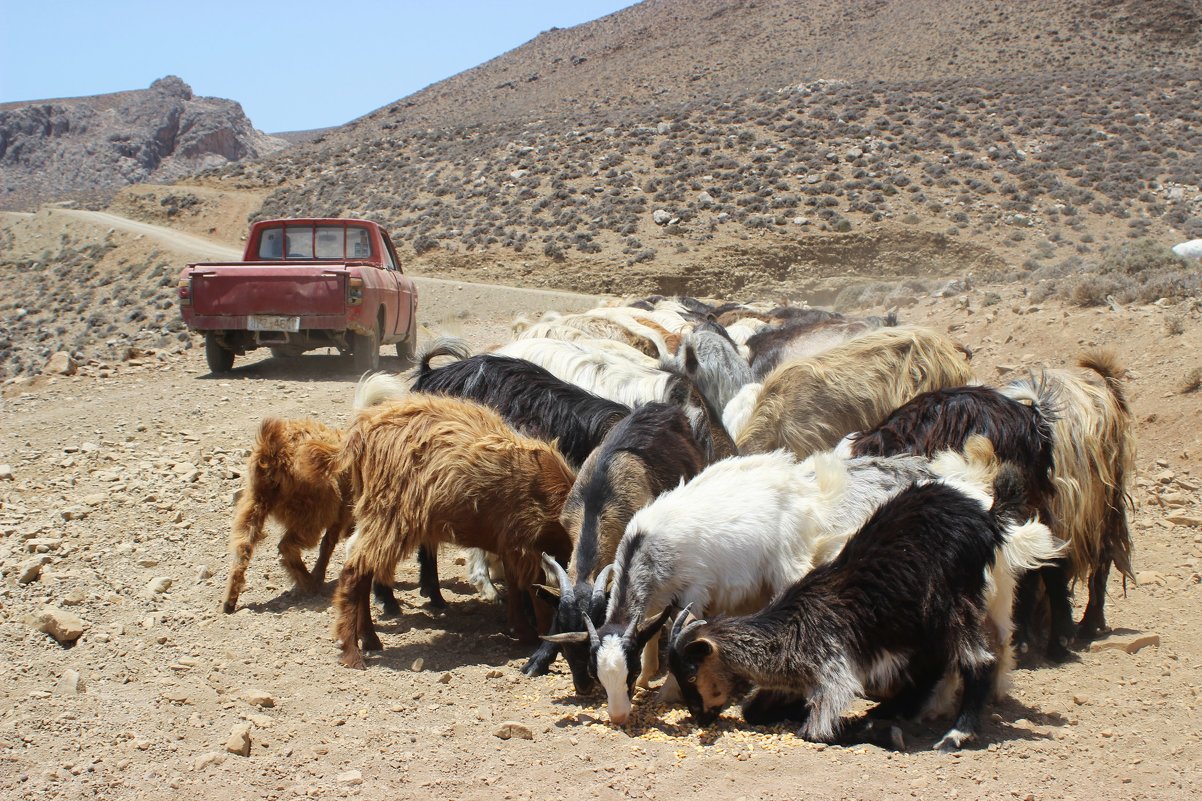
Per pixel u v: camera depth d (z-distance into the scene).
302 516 7.98
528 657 7.11
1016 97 72.56
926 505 5.98
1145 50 100.19
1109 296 16.50
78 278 62.06
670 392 8.51
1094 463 7.51
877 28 122.75
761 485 6.59
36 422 13.90
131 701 5.95
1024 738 5.87
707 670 5.83
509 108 131.00
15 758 5.09
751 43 132.25
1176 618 8.20
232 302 17.31
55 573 8.12
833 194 59.03
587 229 58.59
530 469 6.93
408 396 7.39
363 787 4.99
